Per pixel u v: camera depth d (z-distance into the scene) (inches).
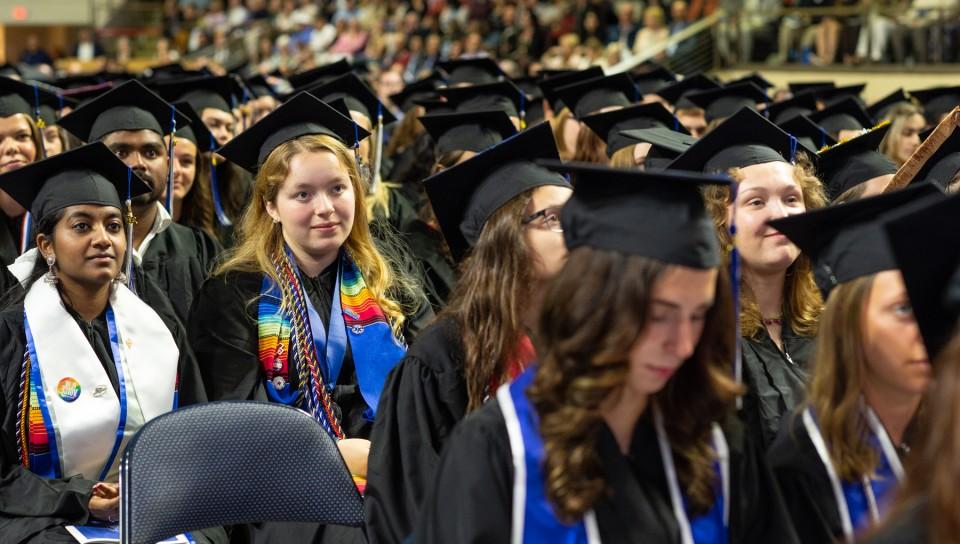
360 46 745.6
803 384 118.4
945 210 70.7
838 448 86.3
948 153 142.5
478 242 108.7
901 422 89.1
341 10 799.7
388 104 429.7
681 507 77.6
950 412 54.7
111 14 948.0
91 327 133.5
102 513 123.3
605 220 73.2
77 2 978.7
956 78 555.8
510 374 105.0
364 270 146.4
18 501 122.5
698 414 78.6
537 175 109.7
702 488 78.4
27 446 127.0
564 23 664.4
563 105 284.0
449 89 269.7
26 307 130.1
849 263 86.7
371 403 139.8
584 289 72.2
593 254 73.1
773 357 122.2
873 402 87.9
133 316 135.5
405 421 108.1
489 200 111.3
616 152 216.1
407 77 687.7
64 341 129.3
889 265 83.8
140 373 133.0
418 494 105.3
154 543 102.4
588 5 660.7
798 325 128.2
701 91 276.8
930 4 592.7
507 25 695.7
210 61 808.9
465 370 108.0
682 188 73.6
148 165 192.7
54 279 131.9
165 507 103.3
